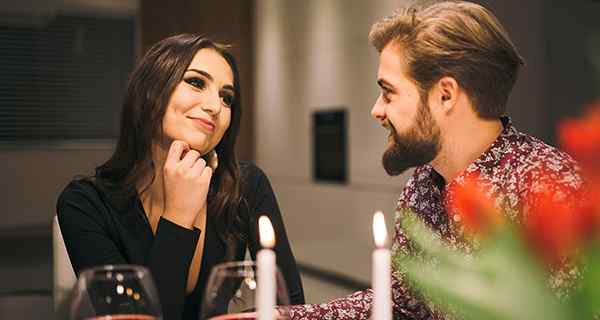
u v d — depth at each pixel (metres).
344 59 4.28
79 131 5.18
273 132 5.35
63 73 5.12
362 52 4.05
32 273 4.44
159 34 5.30
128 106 1.27
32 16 4.97
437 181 1.18
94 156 5.18
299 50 4.87
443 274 0.66
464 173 1.04
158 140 1.28
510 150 1.04
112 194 1.32
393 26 1.02
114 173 1.34
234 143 1.38
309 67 4.72
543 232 0.63
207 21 5.44
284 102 5.15
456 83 0.99
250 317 0.65
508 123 1.07
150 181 1.30
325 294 4.19
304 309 1.15
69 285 1.47
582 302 0.51
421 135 1.01
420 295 1.19
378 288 0.61
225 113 1.26
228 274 0.66
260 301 0.57
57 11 5.03
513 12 3.03
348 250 4.20
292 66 4.99
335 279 4.39
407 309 1.23
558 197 0.94
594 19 2.72
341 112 4.32
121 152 1.32
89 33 5.19
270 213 1.49
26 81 5.01
